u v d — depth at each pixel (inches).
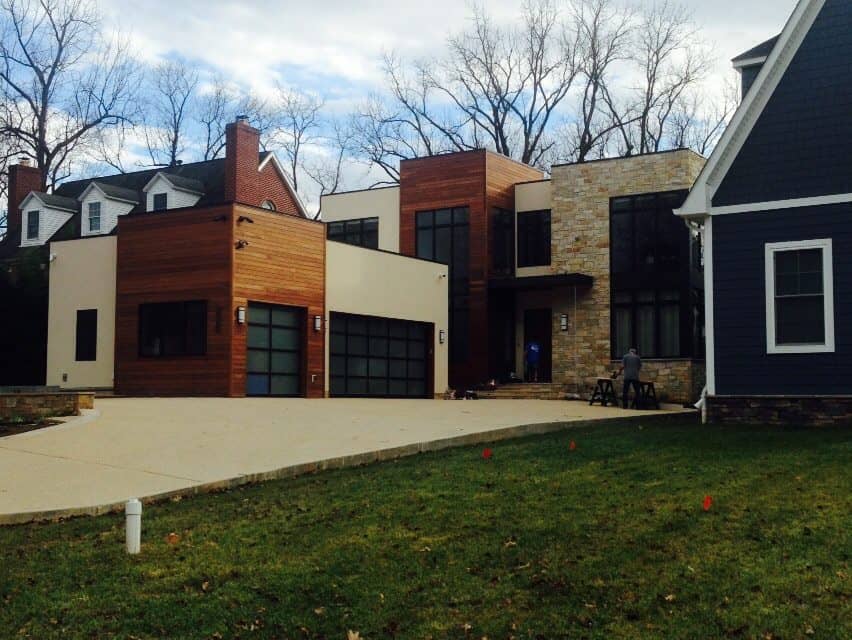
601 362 1153.4
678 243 1112.2
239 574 300.8
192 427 605.3
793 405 635.5
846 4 633.6
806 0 637.9
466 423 656.4
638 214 1144.2
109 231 1320.1
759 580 275.4
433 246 1264.8
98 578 299.0
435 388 1181.7
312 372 1001.5
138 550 324.2
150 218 983.0
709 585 273.4
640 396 975.0
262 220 953.5
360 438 564.4
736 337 657.6
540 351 1242.0
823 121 637.9
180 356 947.3
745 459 455.8
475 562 303.6
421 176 1278.3
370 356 1099.9
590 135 1809.8
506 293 1263.5
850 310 622.2
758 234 653.9
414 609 267.7
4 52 1608.0
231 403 800.3
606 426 679.1
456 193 1248.2
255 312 948.0
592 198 1176.8
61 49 1652.3
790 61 649.0
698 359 1118.4
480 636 248.7
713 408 661.9
